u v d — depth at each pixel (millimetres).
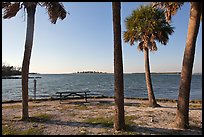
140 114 10242
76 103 14922
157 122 8406
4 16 8797
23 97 8875
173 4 8484
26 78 8852
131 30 14438
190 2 7316
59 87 51281
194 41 7191
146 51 14141
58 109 12039
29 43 8719
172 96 26734
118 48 7035
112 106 13352
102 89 42656
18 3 8609
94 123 8273
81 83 72938
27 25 8688
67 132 7027
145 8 14109
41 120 8852
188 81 7348
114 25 7031
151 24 13812
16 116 9672
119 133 6836
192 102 15352
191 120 8797
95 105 13852
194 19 7117
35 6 8828
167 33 14117
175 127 7582
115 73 7160
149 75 13789
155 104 13352
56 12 9125
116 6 6996
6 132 6996
